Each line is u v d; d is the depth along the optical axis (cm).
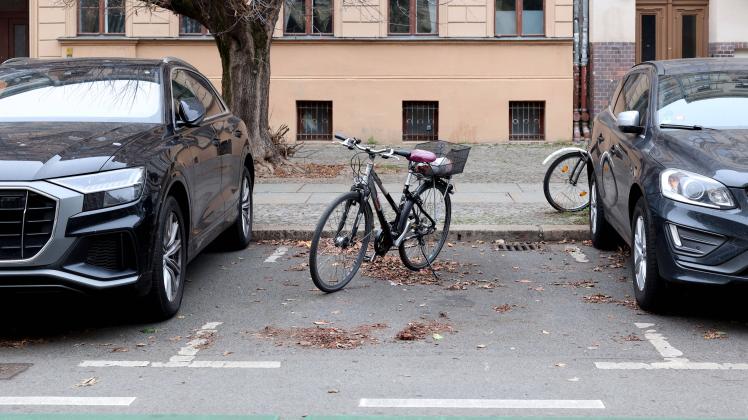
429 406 521
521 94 2105
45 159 639
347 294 795
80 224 627
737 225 648
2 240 620
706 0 2123
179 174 719
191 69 922
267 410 515
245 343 651
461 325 698
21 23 2341
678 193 679
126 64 831
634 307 748
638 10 2130
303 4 2100
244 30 1501
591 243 1020
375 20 2089
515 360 610
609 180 896
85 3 2117
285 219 1116
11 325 701
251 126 1537
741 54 2089
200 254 973
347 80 2105
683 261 667
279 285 831
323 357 617
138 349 638
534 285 830
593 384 559
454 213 1153
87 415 507
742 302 760
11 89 793
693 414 506
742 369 588
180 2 1446
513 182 1451
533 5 2102
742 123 788
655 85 844
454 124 2109
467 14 2092
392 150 826
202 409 517
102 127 726
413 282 840
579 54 2111
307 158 1788
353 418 502
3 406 523
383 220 826
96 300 763
